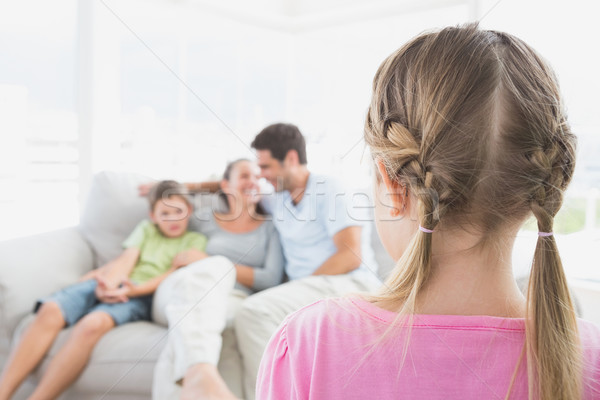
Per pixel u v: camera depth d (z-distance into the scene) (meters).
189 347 0.88
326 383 0.31
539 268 0.31
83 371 0.82
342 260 1.07
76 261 0.86
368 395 0.30
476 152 0.31
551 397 0.28
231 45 1.53
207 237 0.99
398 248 0.37
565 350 0.30
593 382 0.30
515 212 0.32
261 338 0.93
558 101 0.33
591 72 1.26
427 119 0.31
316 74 1.68
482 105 0.30
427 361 0.30
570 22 1.27
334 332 0.33
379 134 0.36
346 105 1.63
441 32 0.34
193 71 1.40
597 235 1.21
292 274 1.09
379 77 0.37
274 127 1.08
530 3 1.30
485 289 0.32
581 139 1.25
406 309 0.31
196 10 1.40
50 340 0.80
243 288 1.03
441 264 0.32
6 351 0.78
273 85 1.62
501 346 0.30
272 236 1.06
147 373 0.84
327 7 1.67
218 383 0.86
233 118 1.48
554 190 0.32
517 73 0.31
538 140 0.31
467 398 0.29
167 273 0.92
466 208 0.31
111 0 1.04
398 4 1.56
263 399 0.36
